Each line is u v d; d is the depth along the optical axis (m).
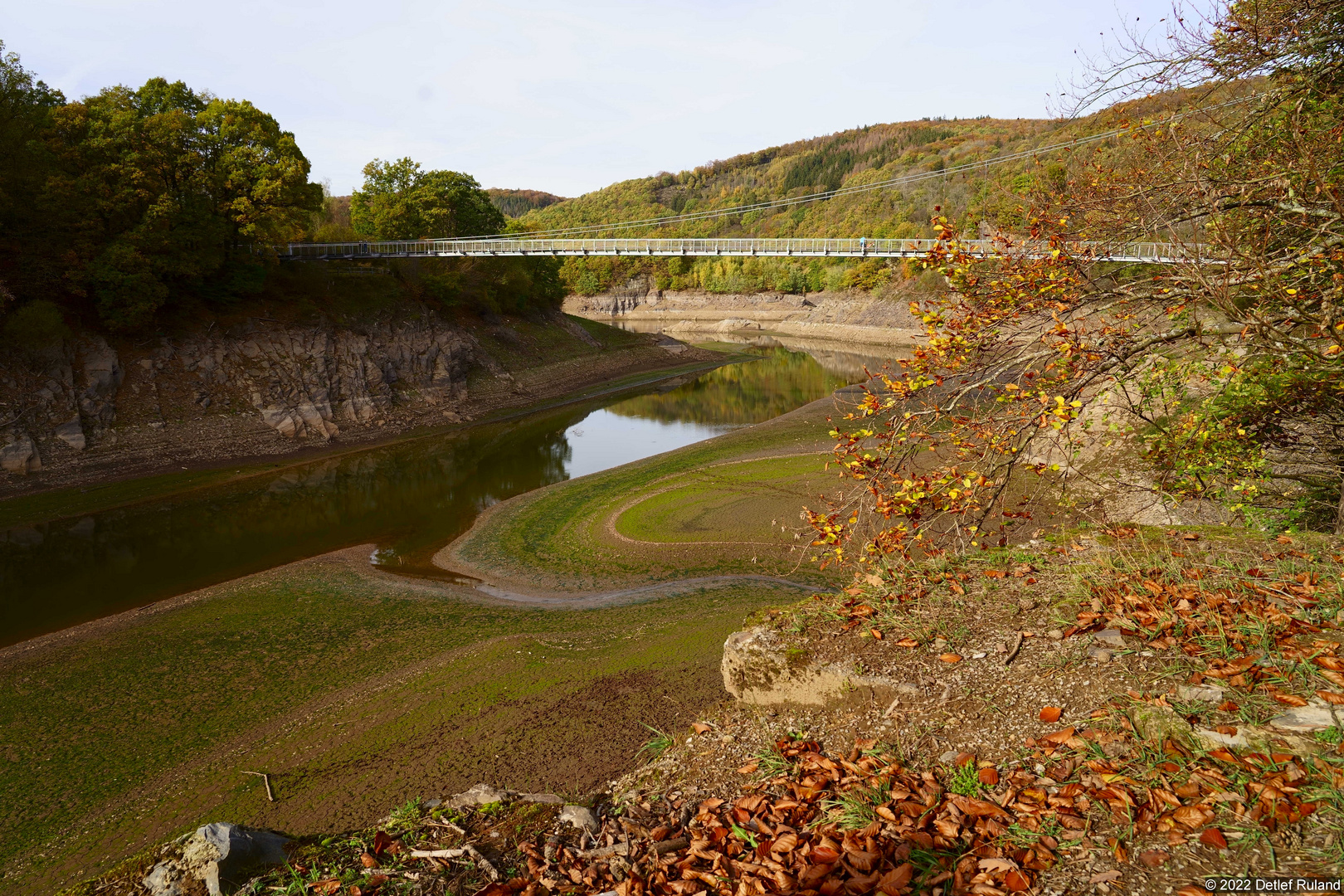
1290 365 8.38
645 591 19.00
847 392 51.59
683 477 29.50
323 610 18.30
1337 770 3.65
